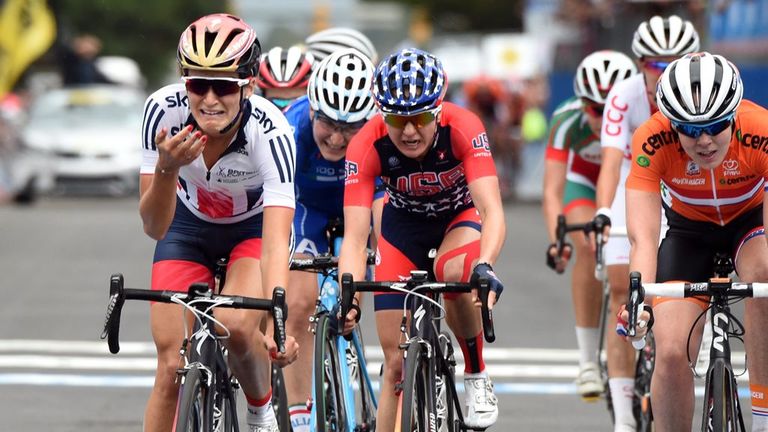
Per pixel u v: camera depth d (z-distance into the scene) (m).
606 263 22.62
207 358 16.12
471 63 113.44
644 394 21.66
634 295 15.64
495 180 18.17
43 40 83.38
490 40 103.44
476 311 18.84
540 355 30.80
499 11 172.12
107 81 79.69
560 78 98.12
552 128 25.53
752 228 17.89
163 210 16.36
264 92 23.28
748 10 55.41
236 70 16.08
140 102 71.75
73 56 79.50
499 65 102.62
